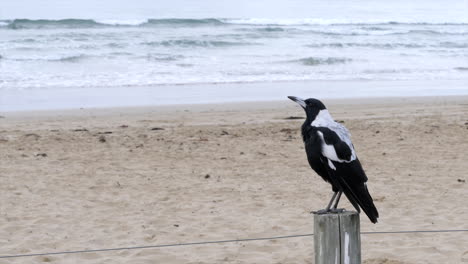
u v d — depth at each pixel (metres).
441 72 35.81
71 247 8.70
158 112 21.83
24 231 9.38
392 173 12.98
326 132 5.83
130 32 47.62
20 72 32.09
